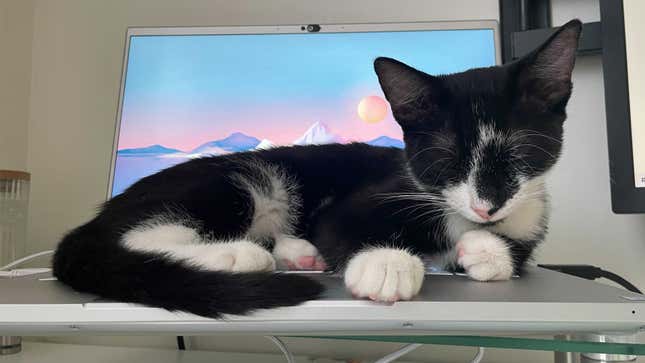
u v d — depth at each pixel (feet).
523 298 1.68
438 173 2.78
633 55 2.95
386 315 1.62
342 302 1.66
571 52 2.68
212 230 2.87
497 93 2.76
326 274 2.44
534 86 2.73
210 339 3.89
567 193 3.75
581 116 3.76
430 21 3.81
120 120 3.76
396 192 2.89
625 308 1.60
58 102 4.41
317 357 3.66
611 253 3.68
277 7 4.23
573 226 3.73
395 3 4.09
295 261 2.78
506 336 1.67
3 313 1.72
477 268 2.21
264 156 3.35
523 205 2.80
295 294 1.72
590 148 3.74
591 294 1.77
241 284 1.81
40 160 4.38
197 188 2.94
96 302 1.78
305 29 3.80
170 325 1.72
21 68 4.34
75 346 3.68
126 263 2.13
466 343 1.73
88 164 4.33
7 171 3.51
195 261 2.21
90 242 2.50
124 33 4.38
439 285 2.02
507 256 2.34
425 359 3.70
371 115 3.68
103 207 3.02
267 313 1.67
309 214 3.23
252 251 2.33
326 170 3.33
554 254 3.71
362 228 2.74
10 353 3.42
